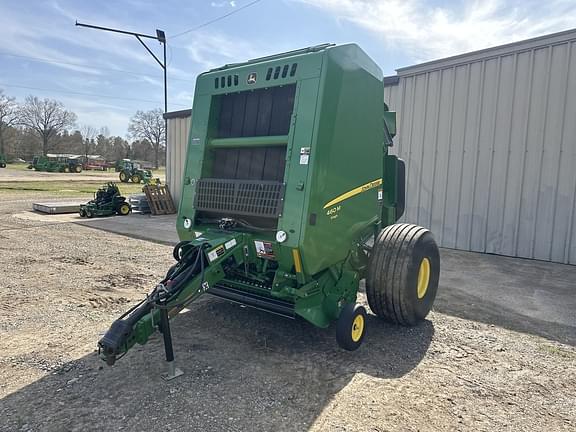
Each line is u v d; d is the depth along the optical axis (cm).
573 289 578
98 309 459
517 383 319
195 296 319
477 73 834
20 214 1304
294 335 398
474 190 852
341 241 381
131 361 338
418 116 920
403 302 397
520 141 792
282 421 263
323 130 338
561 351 377
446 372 333
